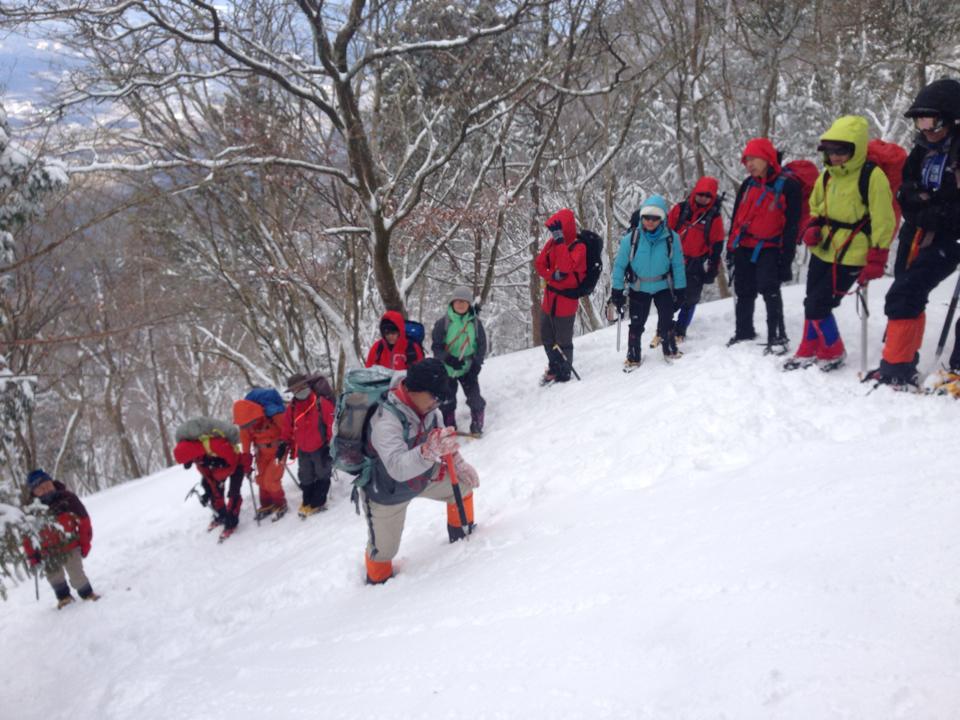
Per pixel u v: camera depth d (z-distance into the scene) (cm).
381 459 396
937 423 371
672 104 1609
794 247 568
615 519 381
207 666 442
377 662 315
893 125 1589
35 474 695
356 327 1138
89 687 515
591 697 221
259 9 910
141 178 950
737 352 602
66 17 653
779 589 243
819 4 1373
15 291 1324
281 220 1149
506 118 1067
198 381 2388
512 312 2148
